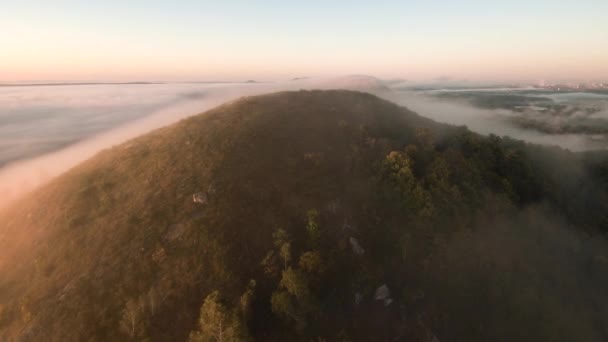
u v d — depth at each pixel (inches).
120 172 2213.3
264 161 2192.4
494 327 1641.2
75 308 1381.6
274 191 1946.4
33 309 1412.4
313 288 1456.7
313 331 1368.1
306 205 1888.5
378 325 1486.2
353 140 2628.0
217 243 1598.2
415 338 1497.3
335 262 1615.4
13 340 1317.7
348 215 1886.1
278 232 1632.6
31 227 1913.1
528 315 1727.4
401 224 1929.1
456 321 1611.7
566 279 1983.3
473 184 2321.6
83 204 1967.3
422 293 1657.2
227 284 1449.3
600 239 2401.6
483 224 2089.1
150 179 2064.5
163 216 1769.2
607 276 2095.2
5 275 1643.7
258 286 1460.4
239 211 1784.0
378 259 1726.1
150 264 1528.1
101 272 1518.2
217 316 1190.3
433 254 1828.2
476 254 1900.8
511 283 1829.5
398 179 2133.4
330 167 2234.3
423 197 2034.9
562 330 1715.1
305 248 1651.1
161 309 1357.0
